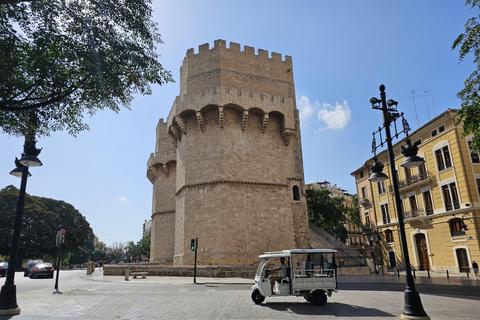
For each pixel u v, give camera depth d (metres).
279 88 37.69
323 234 36.66
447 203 31.56
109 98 12.12
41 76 10.50
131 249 131.00
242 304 12.95
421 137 35.12
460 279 25.92
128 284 22.19
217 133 32.91
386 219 42.03
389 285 21.55
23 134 12.19
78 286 21.20
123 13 11.07
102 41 11.16
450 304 12.83
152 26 11.85
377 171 13.38
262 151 34.16
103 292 17.34
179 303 13.09
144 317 10.32
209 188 31.77
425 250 34.94
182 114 34.09
